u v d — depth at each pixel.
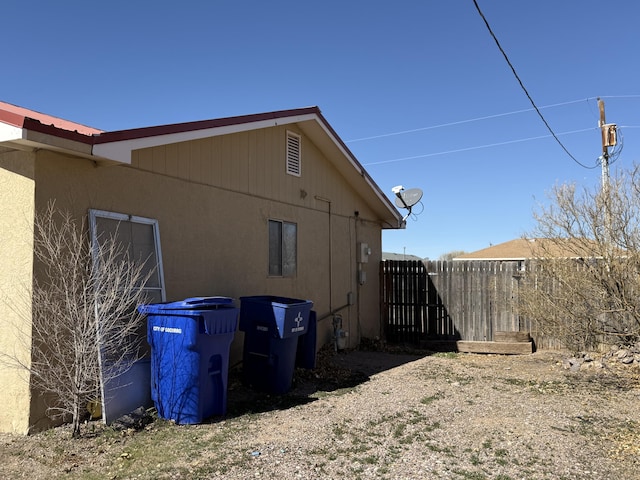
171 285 7.01
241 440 5.07
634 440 5.22
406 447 4.97
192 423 5.55
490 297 12.18
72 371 5.26
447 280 12.67
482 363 9.98
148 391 5.99
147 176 6.66
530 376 8.59
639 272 8.12
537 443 5.12
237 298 8.38
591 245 8.96
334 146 10.99
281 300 8.14
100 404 5.61
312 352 8.62
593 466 4.54
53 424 5.30
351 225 12.52
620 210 8.37
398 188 13.50
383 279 13.40
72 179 5.55
